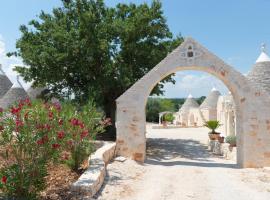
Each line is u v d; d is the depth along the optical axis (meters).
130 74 16.11
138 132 11.86
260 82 14.55
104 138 17.89
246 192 8.00
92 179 7.27
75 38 16.25
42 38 17.31
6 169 5.93
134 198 7.24
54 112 7.45
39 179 6.18
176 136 24.00
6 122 6.29
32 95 25.22
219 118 30.27
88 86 16.62
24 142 6.08
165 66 11.80
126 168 10.41
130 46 16.48
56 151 6.56
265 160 11.21
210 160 13.45
